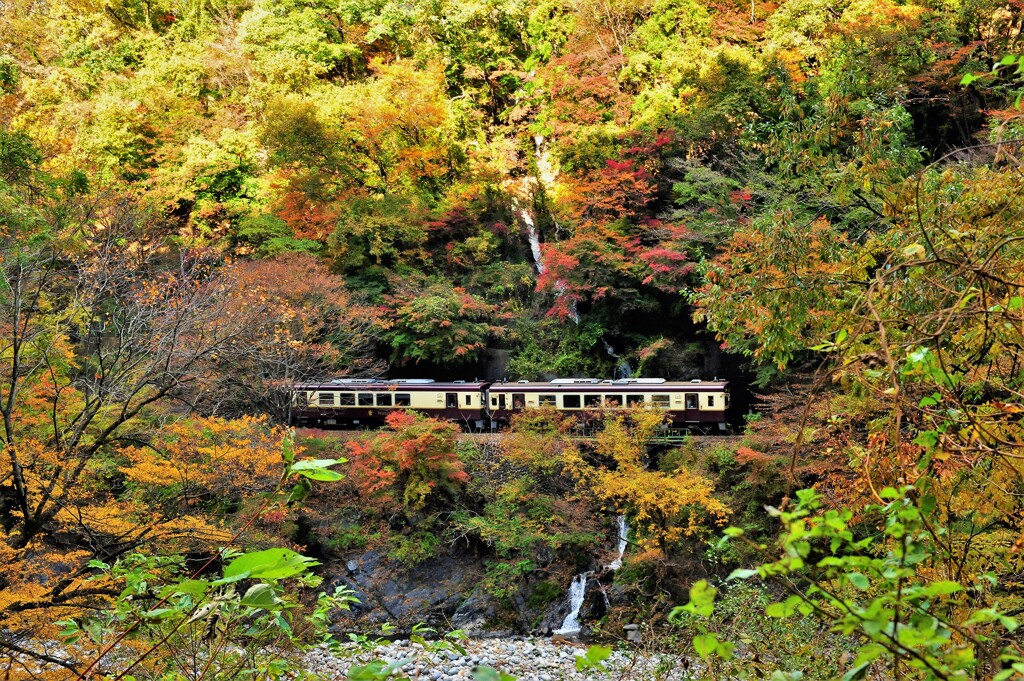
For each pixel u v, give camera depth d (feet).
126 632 11.96
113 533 35.76
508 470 91.40
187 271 84.74
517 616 82.53
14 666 25.61
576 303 126.11
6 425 33.45
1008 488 17.31
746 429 94.68
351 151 141.59
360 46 167.94
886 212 31.60
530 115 163.53
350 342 108.99
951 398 13.41
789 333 31.17
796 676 9.96
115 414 50.78
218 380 62.28
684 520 81.87
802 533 8.57
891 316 21.15
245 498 63.87
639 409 87.97
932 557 13.73
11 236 53.42
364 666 10.00
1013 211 22.11
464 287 126.72
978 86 102.27
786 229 32.22
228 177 139.03
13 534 33.58
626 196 127.13
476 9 161.68
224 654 16.55
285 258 103.71
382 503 86.38
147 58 167.02
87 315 47.06
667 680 36.78
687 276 114.73
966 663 8.21
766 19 146.82
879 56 102.47
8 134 73.46
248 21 160.86
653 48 144.77
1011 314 14.84
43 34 176.76
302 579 15.85
